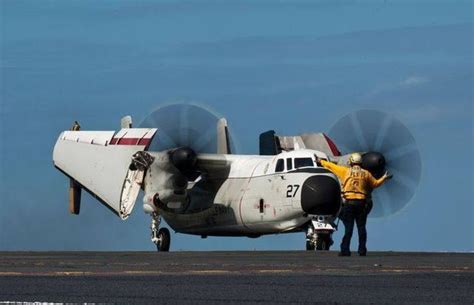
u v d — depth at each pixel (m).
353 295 30.45
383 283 35.12
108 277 38.06
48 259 58.75
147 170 101.75
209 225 108.19
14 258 61.72
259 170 101.12
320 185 90.38
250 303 28.06
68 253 78.56
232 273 41.09
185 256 66.31
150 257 63.56
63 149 112.50
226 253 77.50
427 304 27.72
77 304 27.20
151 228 102.00
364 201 67.88
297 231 98.31
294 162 95.69
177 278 37.62
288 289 32.53
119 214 104.00
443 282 35.56
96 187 107.00
